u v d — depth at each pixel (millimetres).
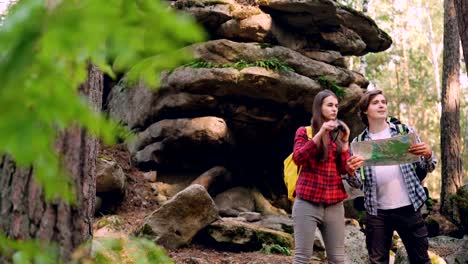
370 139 3982
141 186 7449
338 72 7688
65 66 658
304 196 3598
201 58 7078
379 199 3832
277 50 7336
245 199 7797
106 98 9617
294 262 3613
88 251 1307
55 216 1705
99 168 6445
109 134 688
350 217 7715
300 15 7617
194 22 607
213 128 7184
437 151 26266
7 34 597
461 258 6043
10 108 565
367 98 4031
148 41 607
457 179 9453
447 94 9914
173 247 5582
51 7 604
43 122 623
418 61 27406
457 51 10172
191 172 7867
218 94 7090
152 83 760
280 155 8250
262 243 5949
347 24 8375
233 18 7297
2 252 1063
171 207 5699
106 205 6691
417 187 3799
